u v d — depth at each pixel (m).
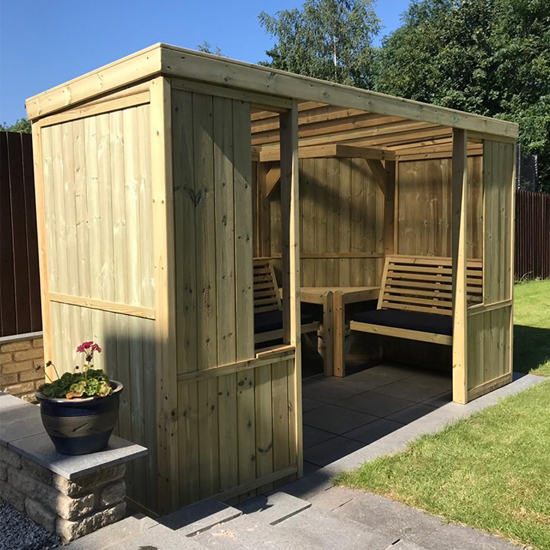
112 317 3.52
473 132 5.36
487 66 19.08
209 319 3.25
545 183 18.66
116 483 2.64
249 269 3.46
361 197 7.18
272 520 3.09
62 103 3.74
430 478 3.65
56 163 3.96
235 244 3.38
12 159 4.45
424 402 5.46
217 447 3.31
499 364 5.89
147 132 3.10
